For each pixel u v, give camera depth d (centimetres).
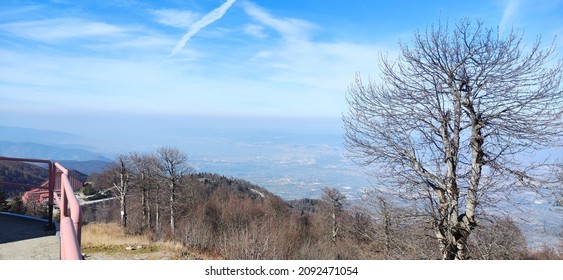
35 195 1026
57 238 592
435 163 928
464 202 911
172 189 3406
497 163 859
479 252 887
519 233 917
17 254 521
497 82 891
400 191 955
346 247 2289
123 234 2114
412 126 957
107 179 3725
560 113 845
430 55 947
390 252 1015
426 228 946
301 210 5059
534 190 819
